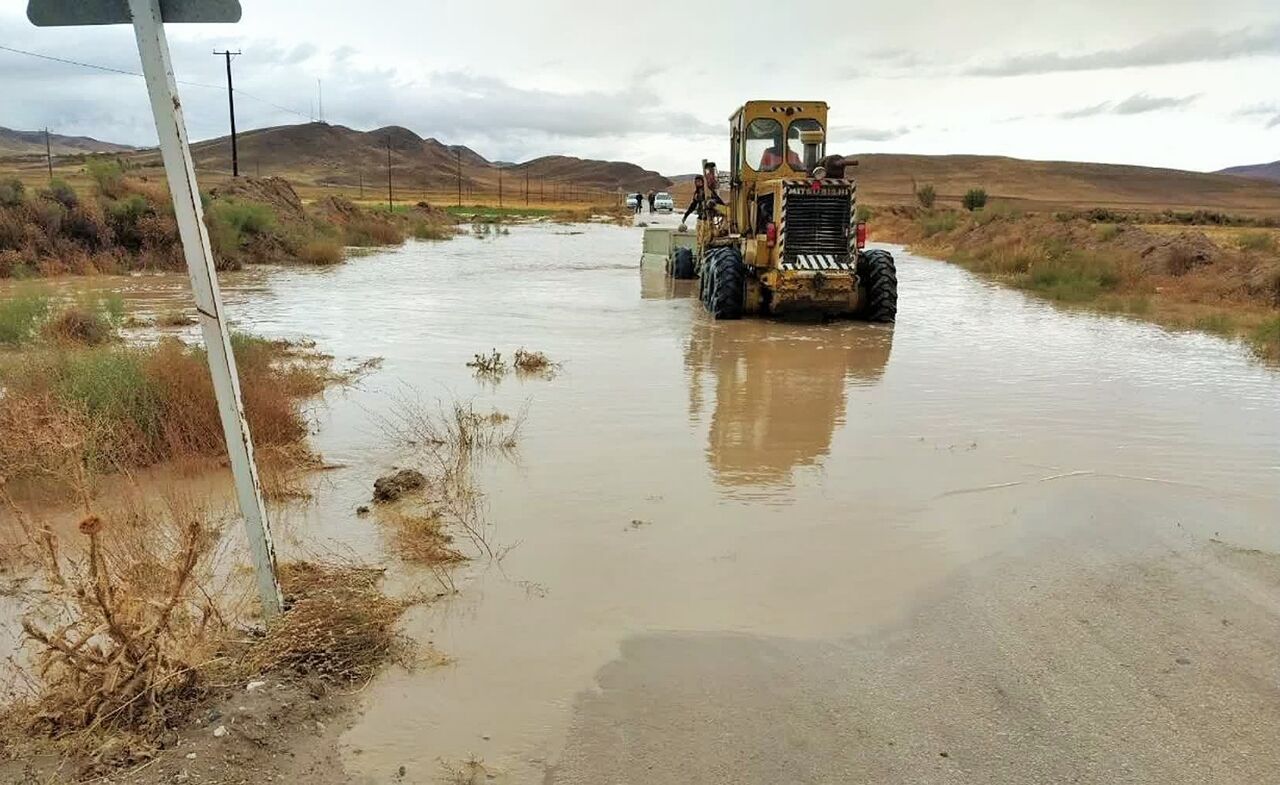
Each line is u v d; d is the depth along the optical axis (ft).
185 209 10.48
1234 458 20.56
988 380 29.45
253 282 61.72
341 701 10.10
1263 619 12.26
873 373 30.45
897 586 13.46
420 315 44.37
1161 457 20.58
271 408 21.08
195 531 10.53
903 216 162.20
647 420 23.57
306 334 38.14
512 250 100.83
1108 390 28.02
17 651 11.34
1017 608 12.66
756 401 25.98
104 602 9.64
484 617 12.30
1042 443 21.72
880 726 9.73
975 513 16.74
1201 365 32.58
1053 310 48.88
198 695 9.87
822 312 42.80
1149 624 12.13
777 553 14.74
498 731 9.61
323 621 11.68
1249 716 9.89
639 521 16.15
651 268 71.00
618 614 12.46
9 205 66.08
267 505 16.87
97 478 17.62
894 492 17.97
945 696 10.34
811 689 10.50
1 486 14.32
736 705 10.15
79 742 9.08
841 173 41.75
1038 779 8.83
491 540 15.16
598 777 8.83
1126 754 9.22
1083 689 10.46
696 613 12.52
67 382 21.07
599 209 288.10
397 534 15.37
